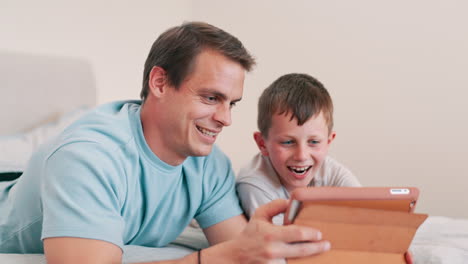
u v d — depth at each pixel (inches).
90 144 34.6
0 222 41.3
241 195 48.3
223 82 36.2
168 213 41.9
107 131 36.8
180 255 40.7
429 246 40.2
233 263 29.2
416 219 26.4
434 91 72.6
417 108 74.1
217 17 102.6
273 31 92.6
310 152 46.4
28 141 70.7
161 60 37.0
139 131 38.6
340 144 82.2
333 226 26.6
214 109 36.9
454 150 70.7
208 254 30.7
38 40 84.7
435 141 72.4
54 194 32.2
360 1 80.3
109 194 34.1
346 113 81.7
